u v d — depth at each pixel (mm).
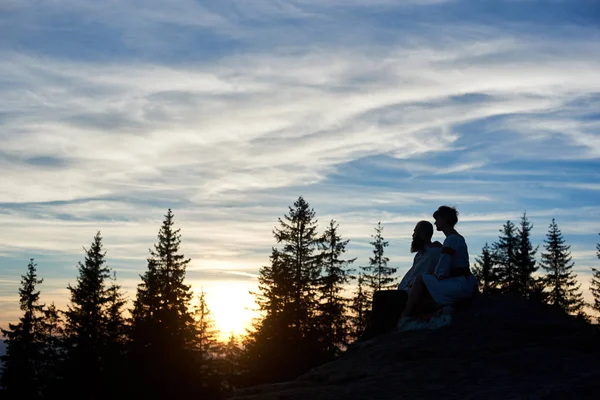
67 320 60156
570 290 64375
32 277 64250
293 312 53688
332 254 59969
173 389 51406
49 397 55000
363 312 60688
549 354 6934
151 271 61625
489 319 8320
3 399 61531
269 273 55750
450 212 9141
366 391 6125
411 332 8523
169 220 63938
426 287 8828
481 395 5590
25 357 62188
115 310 61344
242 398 6305
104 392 52375
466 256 9000
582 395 5375
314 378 7371
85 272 61688
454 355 7270
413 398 5750
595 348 7402
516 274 62312
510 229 63531
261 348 51469
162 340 54312
